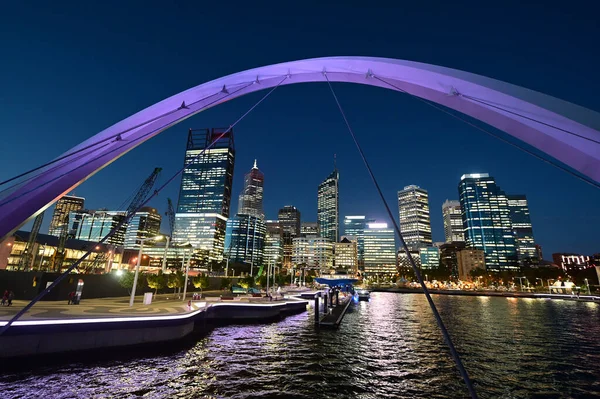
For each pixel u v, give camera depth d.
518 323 50.53
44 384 17.06
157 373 19.77
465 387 19.64
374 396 17.86
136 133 10.33
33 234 62.22
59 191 8.38
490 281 198.50
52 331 21.05
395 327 44.00
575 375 22.73
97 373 19.11
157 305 36.03
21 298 34.94
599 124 6.20
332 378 20.41
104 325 23.06
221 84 12.31
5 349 19.59
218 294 66.62
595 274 155.00
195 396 16.66
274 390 17.94
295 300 59.53
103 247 83.25
